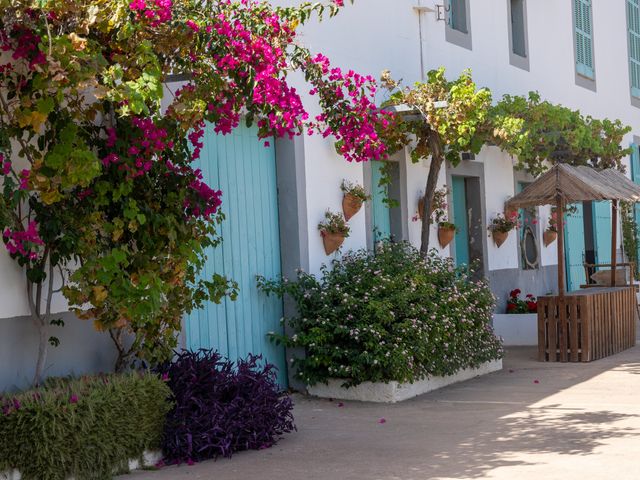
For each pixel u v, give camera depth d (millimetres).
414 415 9281
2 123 6789
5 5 6223
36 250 6891
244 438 7711
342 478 6734
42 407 6238
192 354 8086
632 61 23469
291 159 10812
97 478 6598
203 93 7355
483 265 15258
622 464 6902
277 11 7672
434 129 11602
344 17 11945
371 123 8203
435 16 14297
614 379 11320
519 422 8727
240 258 10195
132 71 6789
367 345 9906
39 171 6840
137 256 7438
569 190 13086
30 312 7152
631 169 22688
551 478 6555
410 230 13039
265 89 7234
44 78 6367
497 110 13859
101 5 6609
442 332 10641
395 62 13117
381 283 10406
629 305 14812
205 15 7172
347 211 11555
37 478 6203
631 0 23719
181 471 7016
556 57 18922
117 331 7758
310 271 10938
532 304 15688
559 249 13180
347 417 9250
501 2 16688
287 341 10320
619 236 21594
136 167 7328
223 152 10055
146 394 7074
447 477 6684
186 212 7852
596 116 20844
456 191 15039
